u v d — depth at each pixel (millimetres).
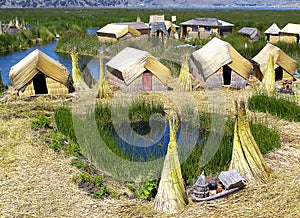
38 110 13367
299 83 17203
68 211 7246
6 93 16234
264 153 9391
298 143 10008
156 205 7246
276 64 17156
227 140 9750
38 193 7879
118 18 57812
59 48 31969
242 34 34438
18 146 10156
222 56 16375
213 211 7051
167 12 90250
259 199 7324
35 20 53188
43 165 9117
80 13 84938
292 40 30500
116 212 7211
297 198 7230
